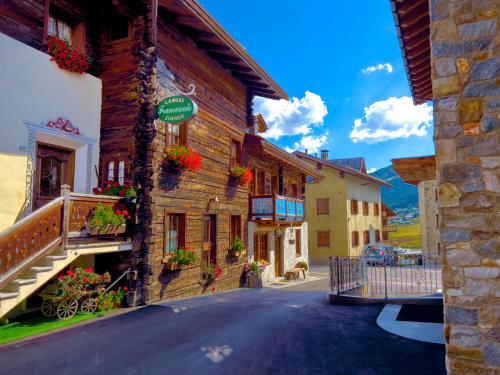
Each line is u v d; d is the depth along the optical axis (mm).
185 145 11781
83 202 8336
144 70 10289
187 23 11398
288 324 7695
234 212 15203
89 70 10547
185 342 6461
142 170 10102
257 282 15914
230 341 6523
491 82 4059
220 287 14055
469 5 4207
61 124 9000
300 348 6129
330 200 32531
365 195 37062
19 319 7965
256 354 5859
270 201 16312
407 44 6801
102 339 6605
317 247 32625
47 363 5441
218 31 11492
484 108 4059
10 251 6488
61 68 9109
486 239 3938
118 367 5309
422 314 8305
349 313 8711
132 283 9695
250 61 13562
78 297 8258
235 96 15438
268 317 8375
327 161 32438
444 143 4164
